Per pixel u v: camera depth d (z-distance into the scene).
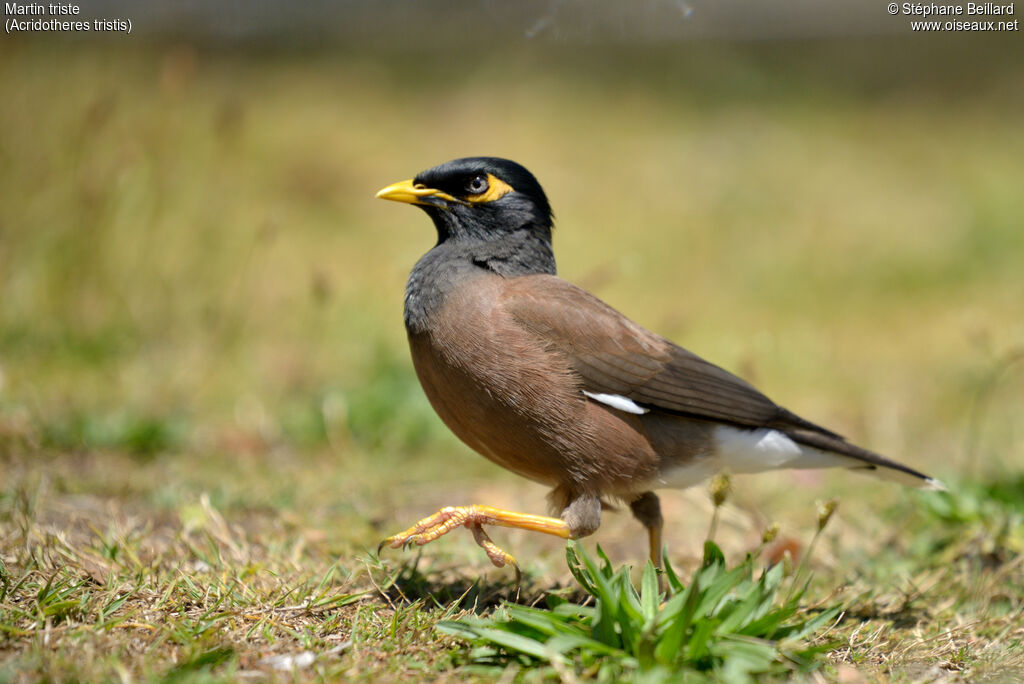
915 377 13.24
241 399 11.23
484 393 6.77
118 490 8.53
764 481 9.88
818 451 7.44
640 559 8.17
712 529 6.45
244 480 9.12
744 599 5.82
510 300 6.86
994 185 20.31
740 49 28.41
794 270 17.19
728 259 17.45
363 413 10.73
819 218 19.31
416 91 25.06
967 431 11.20
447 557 7.68
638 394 6.93
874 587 7.41
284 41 26.62
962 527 8.23
